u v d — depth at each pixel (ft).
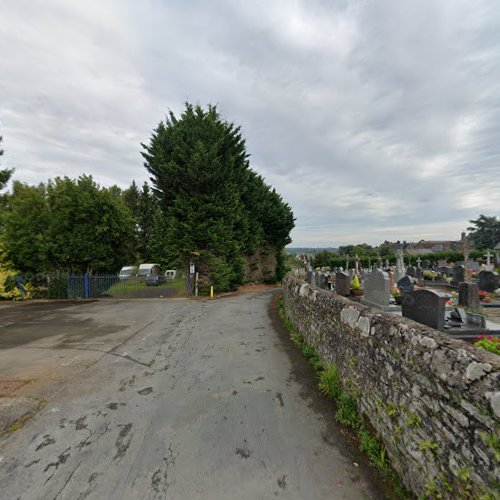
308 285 23.31
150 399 13.15
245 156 64.80
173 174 49.90
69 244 51.52
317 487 7.91
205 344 21.86
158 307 40.60
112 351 20.35
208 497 7.64
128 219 60.49
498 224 160.04
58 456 9.34
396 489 7.65
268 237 85.71
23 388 14.34
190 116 52.39
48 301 48.44
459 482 5.83
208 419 11.44
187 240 50.65
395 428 8.38
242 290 67.77
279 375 15.79
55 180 54.75
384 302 27.91
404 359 8.17
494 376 5.41
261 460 9.05
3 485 8.13
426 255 108.88
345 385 12.59
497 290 36.83
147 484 8.13
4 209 59.88
